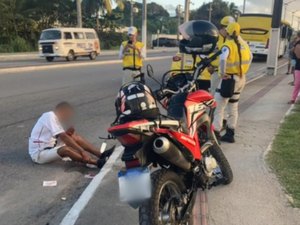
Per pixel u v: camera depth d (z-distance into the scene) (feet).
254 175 18.84
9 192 18.03
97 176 19.11
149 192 11.11
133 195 11.10
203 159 14.62
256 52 110.93
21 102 39.24
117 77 64.03
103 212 15.56
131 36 38.42
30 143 21.84
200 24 19.34
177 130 12.61
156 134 11.64
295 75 37.47
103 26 202.39
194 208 15.38
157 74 69.26
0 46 141.08
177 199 12.48
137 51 38.47
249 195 16.69
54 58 111.24
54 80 57.72
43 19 167.84
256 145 23.81
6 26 146.20
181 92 15.01
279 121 30.22
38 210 16.35
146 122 11.45
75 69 75.82
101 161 21.24
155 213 11.41
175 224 12.40
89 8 189.98
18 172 20.42
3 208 16.51
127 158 11.37
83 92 46.91
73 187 18.74
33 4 161.27
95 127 29.55
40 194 17.89
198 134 15.47
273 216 14.94
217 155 17.15
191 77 16.37
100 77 63.52
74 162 22.02
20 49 146.00
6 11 145.48
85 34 110.73
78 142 22.11
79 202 16.42
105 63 93.61
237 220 14.65
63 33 103.35
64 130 21.57
